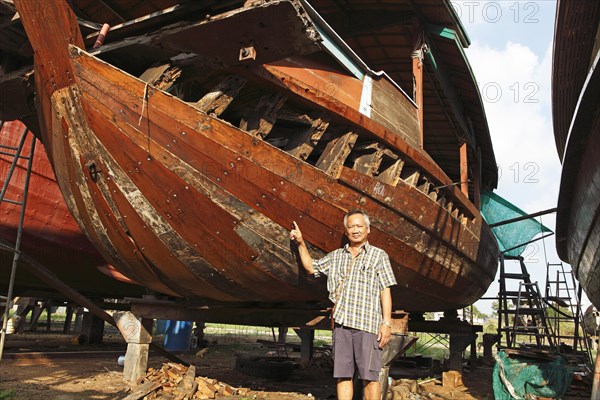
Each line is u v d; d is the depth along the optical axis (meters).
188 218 3.79
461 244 6.18
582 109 4.53
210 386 5.02
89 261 7.72
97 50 3.53
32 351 7.52
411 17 7.35
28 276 7.41
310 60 4.09
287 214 3.91
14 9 3.43
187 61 3.56
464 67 8.29
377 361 2.93
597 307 9.50
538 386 5.70
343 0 7.75
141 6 5.46
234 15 2.86
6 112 4.44
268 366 6.33
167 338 10.22
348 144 4.21
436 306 6.71
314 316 4.71
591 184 5.54
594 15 4.57
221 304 5.04
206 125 3.50
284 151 3.90
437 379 7.20
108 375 5.73
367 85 4.69
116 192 3.75
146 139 3.50
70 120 3.50
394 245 4.79
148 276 4.62
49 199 6.96
